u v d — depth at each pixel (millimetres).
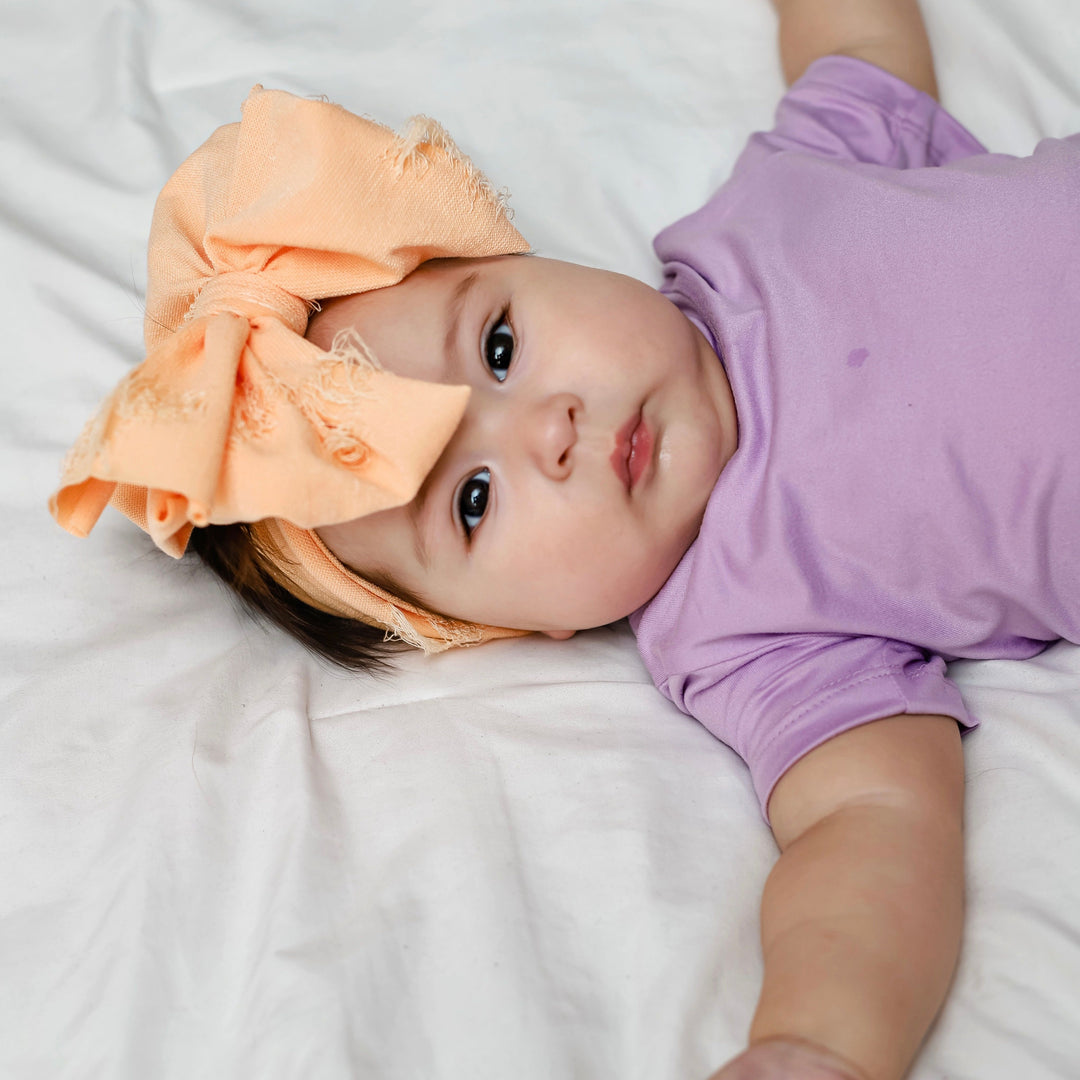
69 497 1011
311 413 997
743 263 1252
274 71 1661
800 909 894
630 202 1564
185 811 1004
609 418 1088
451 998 874
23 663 1159
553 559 1109
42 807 1028
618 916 923
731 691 1126
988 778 1000
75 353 1408
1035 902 895
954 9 1592
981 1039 833
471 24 1686
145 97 1632
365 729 1102
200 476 909
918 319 1093
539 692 1154
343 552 1193
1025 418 1042
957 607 1104
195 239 1234
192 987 907
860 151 1440
